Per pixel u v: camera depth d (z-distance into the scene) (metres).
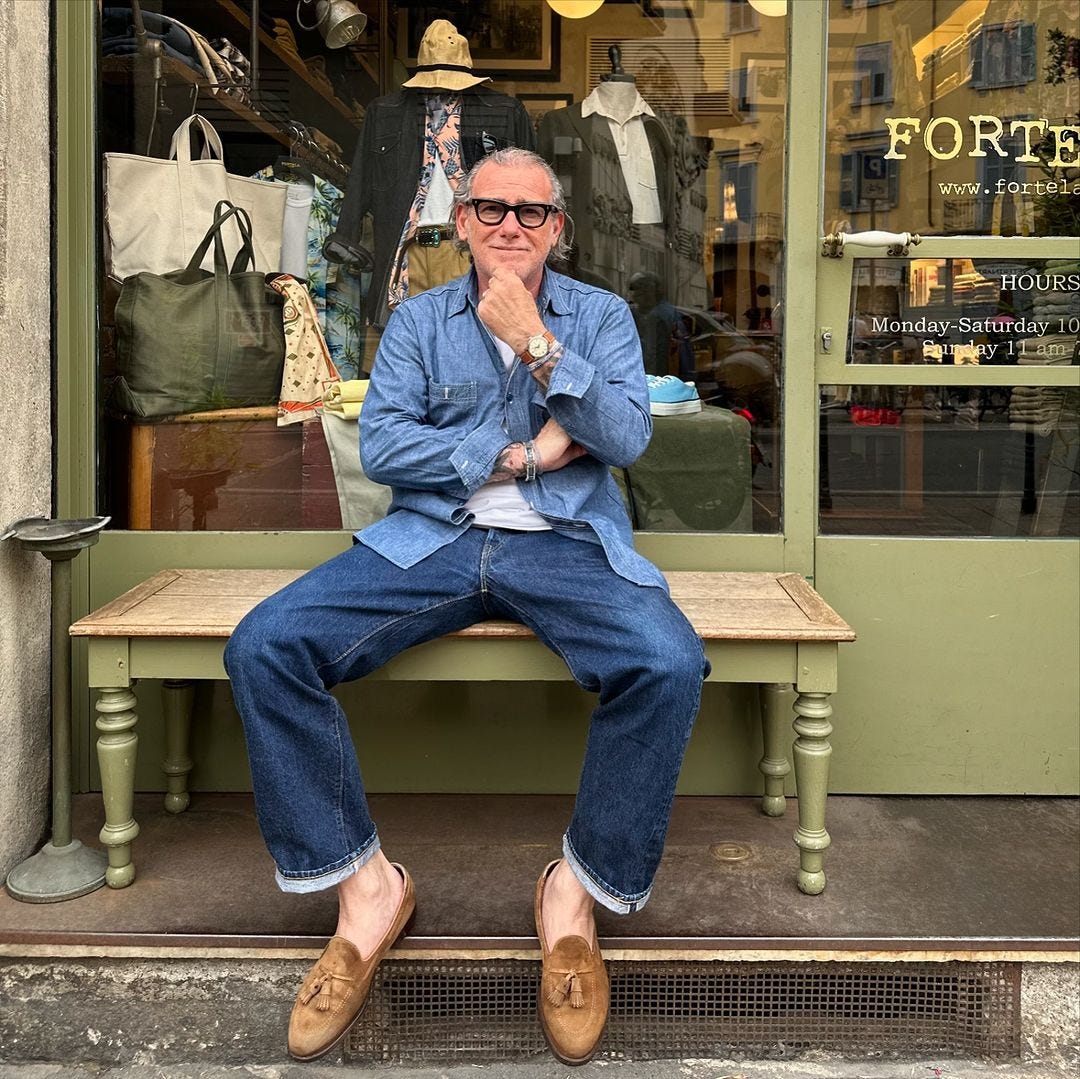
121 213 2.41
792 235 2.35
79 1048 1.88
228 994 1.87
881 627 2.39
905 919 1.90
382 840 2.21
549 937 1.76
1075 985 1.86
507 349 1.99
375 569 1.85
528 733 2.42
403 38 2.55
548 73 2.59
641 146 2.57
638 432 1.86
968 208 2.38
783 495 2.39
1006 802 2.40
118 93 2.40
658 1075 1.82
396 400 1.96
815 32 2.33
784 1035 1.87
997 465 2.39
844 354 2.38
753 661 1.92
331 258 2.56
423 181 2.57
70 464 2.35
